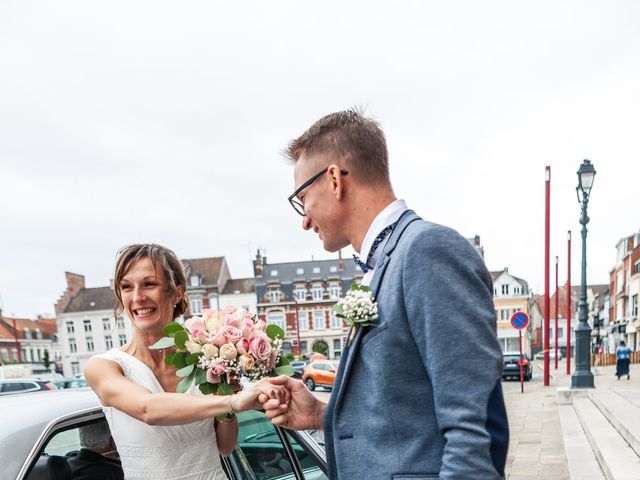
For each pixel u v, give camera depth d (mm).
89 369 1644
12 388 11867
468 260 1021
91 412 1704
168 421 1431
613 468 4246
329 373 17281
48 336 59656
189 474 1732
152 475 1671
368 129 1227
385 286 1099
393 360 1049
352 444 1104
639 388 10078
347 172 1208
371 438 1070
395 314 1052
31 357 56250
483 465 896
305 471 2229
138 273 1743
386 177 1243
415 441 1027
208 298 44844
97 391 1606
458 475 894
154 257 1776
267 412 1386
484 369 949
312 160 1252
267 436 2182
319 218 1258
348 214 1230
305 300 43250
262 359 1490
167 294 1803
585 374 10406
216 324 1562
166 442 1690
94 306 45656
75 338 45594
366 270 1232
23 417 1544
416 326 1010
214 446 1850
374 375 1071
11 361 49094
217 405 1410
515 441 6680
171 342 1560
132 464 1676
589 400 9062
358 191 1212
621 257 38312
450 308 970
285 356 1613
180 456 1720
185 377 1601
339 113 1278
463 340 955
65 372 45406
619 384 11984
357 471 1082
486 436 913
